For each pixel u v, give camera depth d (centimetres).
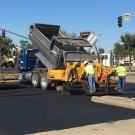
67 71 2388
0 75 2512
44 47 2622
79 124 1378
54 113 1616
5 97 2112
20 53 2983
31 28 2738
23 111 1645
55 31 2805
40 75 2636
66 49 2575
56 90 2488
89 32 2719
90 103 1945
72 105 1861
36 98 2095
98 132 1236
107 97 2062
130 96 2320
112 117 1539
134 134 1218
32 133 1220
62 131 1248
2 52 2853
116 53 9006
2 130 1263
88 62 2378
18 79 2597
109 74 2386
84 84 2302
